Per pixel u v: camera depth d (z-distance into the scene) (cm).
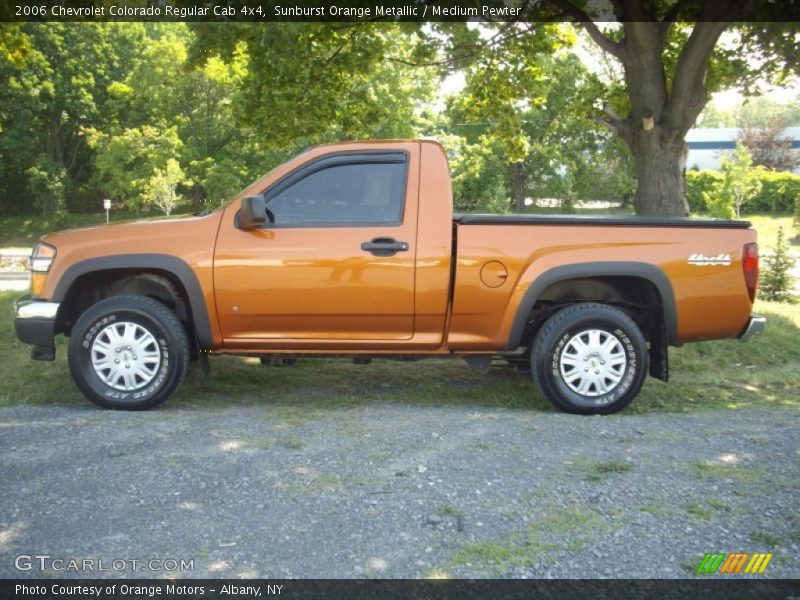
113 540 305
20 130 4094
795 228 3497
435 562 289
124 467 384
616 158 4050
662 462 398
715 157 4891
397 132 3247
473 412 521
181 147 4019
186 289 511
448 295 511
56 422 472
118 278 548
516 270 510
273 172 522
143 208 4812
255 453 408
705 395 604
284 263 507
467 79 1359
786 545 304
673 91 962
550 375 514
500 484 364
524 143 1459
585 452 415
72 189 4888
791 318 895
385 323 518
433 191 514
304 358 546
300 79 1089
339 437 441
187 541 305
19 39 1115
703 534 312
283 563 288
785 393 616
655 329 536
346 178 520
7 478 369
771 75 1230
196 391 589
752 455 412
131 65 4509
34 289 526
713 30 913
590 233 516
